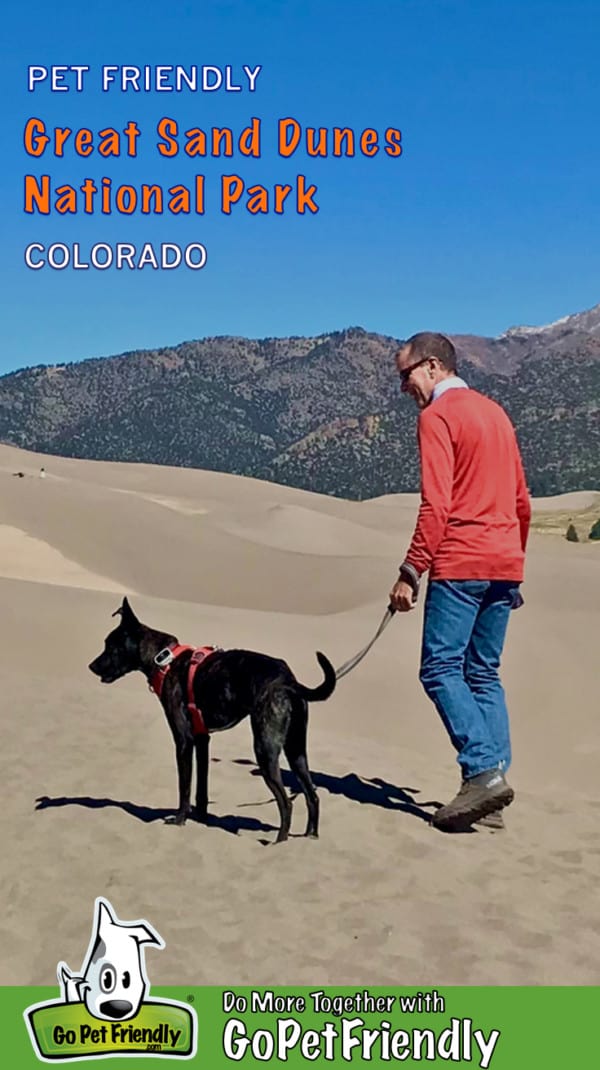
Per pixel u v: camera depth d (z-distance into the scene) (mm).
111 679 7508
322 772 9039
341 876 6312
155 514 62688
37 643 18422
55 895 6129
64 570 51938
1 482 65562
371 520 116312
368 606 25438
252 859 6648
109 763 9148
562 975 5082
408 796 8234
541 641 18188
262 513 91625
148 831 7207
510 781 11828
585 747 13211
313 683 16297
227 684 7082
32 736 10172
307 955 5324
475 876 6293
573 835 7191
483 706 7289
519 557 7180
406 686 16094
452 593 7094
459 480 7070
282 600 49406
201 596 51031
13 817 7566
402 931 5539
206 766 7465
